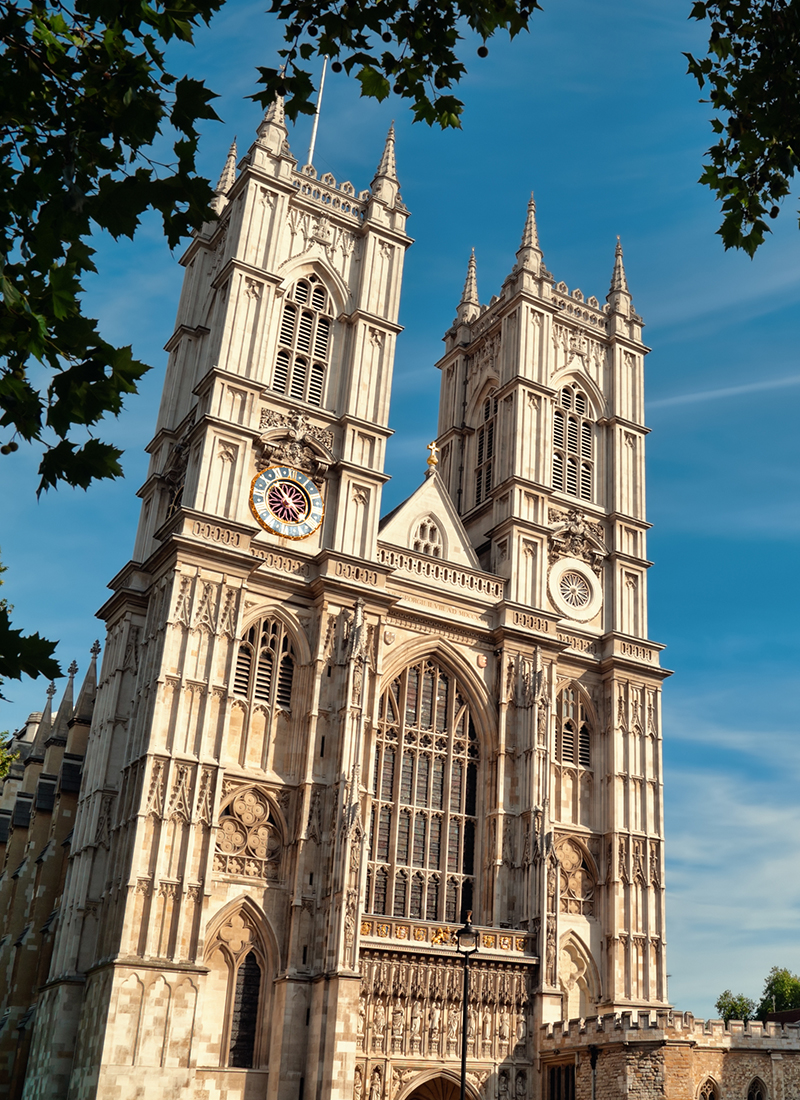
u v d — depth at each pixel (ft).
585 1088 187.01
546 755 230.68
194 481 220.43
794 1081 187.83
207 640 205.57
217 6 41.88
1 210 39.40
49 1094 187.52
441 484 258.16
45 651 37.22
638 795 248.52
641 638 263.49
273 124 251.19
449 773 227.81
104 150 41.16
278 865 200.95
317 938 194.39
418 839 220.84
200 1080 181.98
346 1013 183.01
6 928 270.05
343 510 230.27
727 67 69.46
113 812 210.38
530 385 270.05
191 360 259.19
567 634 254.68
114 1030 173.68
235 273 234.17
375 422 241.76
